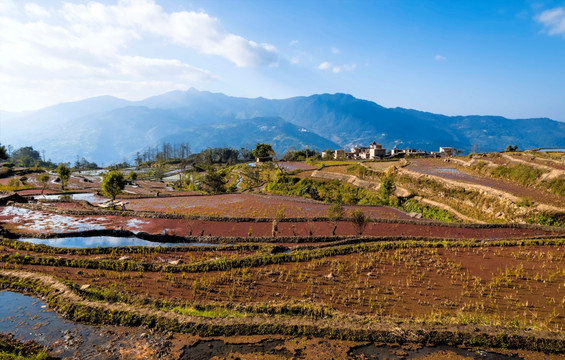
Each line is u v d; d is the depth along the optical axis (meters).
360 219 33.94
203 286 20.09
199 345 14.25
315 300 18.67
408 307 18.12
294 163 129.88
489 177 68.00
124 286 19.58
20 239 30.61
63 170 70.12
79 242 30.61
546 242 30.80
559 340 14.73
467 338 15.05
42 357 12.62
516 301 19.02
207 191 83.75
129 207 50.75
